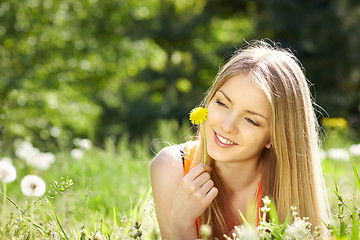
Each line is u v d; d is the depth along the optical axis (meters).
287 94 2.58
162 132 7.41
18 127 10.93
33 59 13.63
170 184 2.78
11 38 13.09
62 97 13.59
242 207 2.88
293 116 2.62
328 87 19.30
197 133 2.95
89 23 14.99
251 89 2.48
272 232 2.10
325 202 2.94
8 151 6.91
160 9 22.88
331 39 18.59
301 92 2.68
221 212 2.84
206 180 2.63
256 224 2.77
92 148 6.83
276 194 2.76
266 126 2.56
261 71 2.53
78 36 14.39
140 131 21.08
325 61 18.89
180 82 22.94
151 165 2.88
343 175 4.86
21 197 4.16
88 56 14.84
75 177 4.72
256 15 22.52
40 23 13.51
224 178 2.81
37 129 12.31
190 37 23.22
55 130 10.34
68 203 3.51
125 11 15.23
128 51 15.49
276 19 19.58
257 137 2.55
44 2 13.38
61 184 2.62
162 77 22.77
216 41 23.00
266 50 2.71
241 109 2.50
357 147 5.85
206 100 2.89
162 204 2.79
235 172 2.79
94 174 5.09
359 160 5.93
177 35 22.91
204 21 23.31
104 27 15.25
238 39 21.69
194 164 2.80
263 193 2.81
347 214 2.82
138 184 4.63
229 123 2.49
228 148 2.56
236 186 2.84
